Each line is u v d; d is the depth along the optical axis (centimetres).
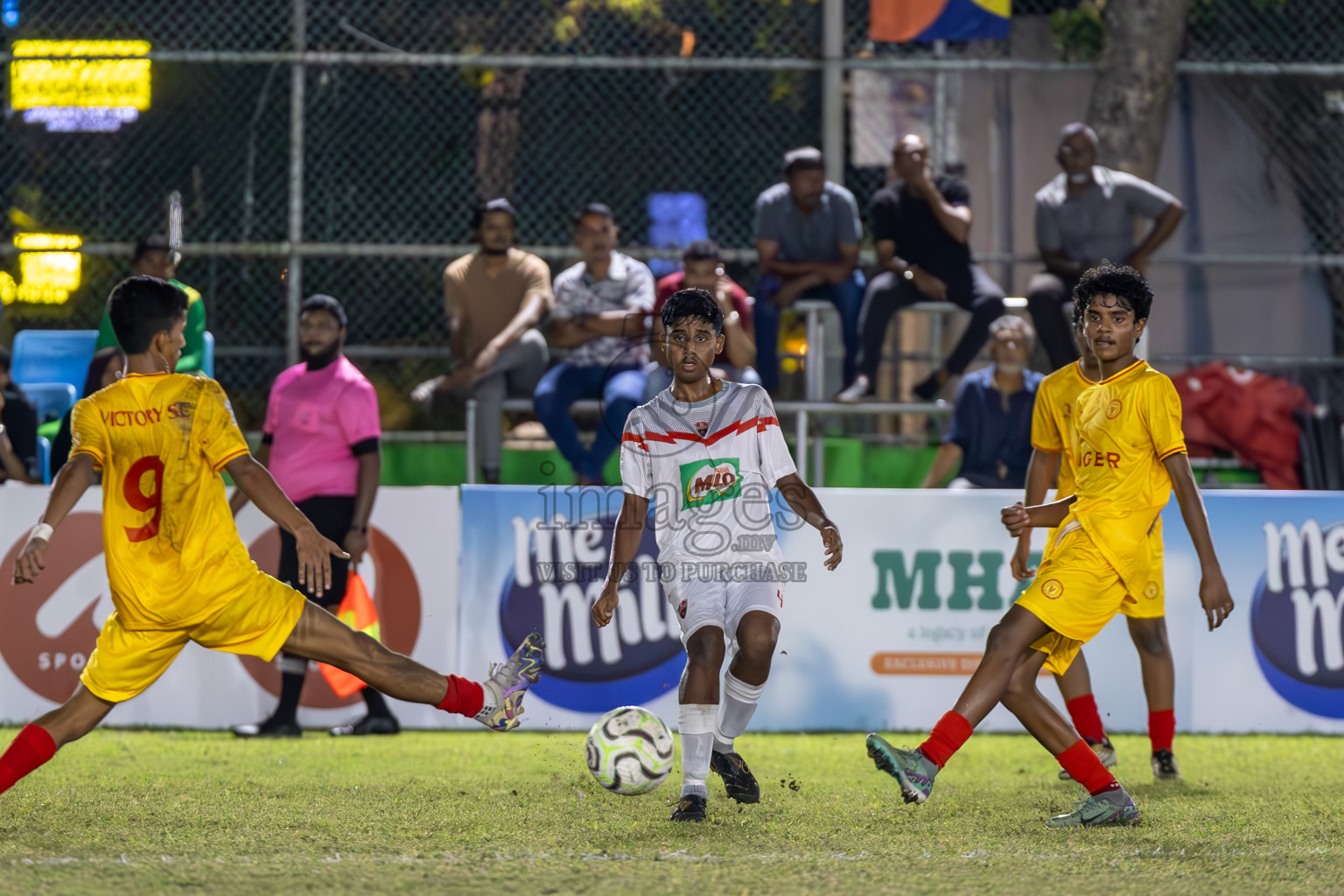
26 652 2555
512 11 3681
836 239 3228
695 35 3662
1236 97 3650
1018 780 2023
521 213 3684
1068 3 3759
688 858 1400
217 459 1527
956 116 3656
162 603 1516
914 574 2562
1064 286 3203
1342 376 3494
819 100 3628
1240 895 1257
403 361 3572
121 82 3503
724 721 1725
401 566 2567
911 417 3456
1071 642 1647
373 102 3603
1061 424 1827
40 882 1259
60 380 3259
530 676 1653
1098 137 3631
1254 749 2397
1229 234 3666
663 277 3158
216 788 1844
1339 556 2592
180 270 3484
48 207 3503
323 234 3594
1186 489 1622
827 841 1503
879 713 2548
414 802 1741
